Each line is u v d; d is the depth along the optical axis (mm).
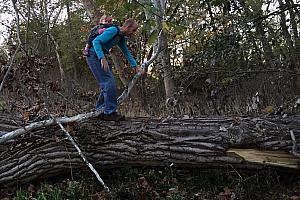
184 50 7199
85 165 5258
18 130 4988
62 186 5094
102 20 5215
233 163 5020
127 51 5461
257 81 7250
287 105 5781
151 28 4863
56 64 14555
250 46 6215
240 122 5059
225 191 4875
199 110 7660
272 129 4926
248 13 6352
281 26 6445
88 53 5164
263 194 4785
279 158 4867
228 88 7191
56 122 5035
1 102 7105
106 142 5191
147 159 5203
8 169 5086
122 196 4738
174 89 7816
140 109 9383
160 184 5082
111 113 5277
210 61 6359
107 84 5145
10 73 6332
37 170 5160
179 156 5109
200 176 5238
